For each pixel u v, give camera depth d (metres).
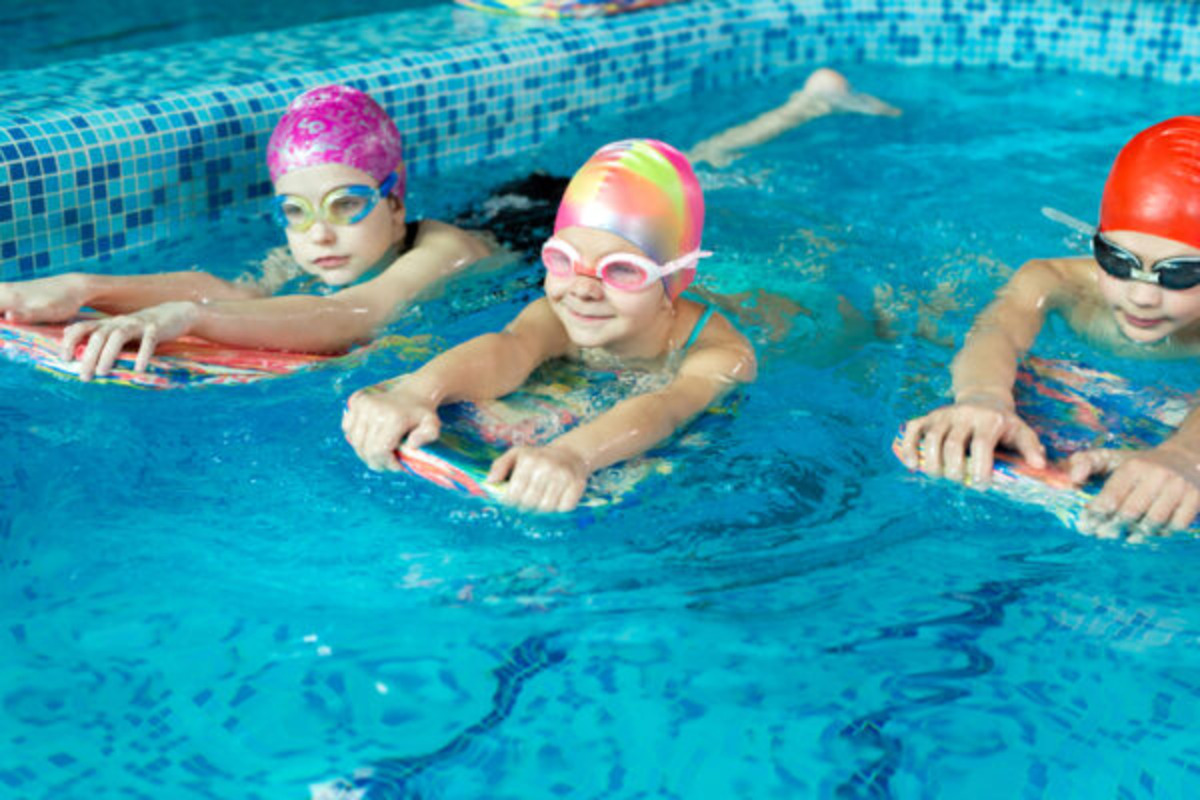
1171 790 1.89
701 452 2.72
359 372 3.04
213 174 4.06
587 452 2.58
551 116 5.06
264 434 2.75
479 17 5.39
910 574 2.37
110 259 3.81
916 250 3.84
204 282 3.38
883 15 6.13
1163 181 2.77
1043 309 3.22
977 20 6.11
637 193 2.81
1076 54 6.05
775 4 5.92
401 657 2.12
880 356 3.18
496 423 2.75
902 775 1.90
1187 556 2.44
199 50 4.70
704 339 3.08
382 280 3.38
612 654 2.14
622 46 5.26
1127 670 2.14
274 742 1.94
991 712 2.04
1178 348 3.11
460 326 3.28
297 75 4.36
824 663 2.13
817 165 4.61
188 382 2.95
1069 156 4.77
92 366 2.93
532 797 1.85
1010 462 2.65
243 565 2.34
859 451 2.76
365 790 1.85
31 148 3.64
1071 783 1.90
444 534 2.43
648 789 1.87
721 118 5.28
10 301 3.08
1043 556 2.43
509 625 2.20
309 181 3.36
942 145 4.87
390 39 4.95
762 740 1.96
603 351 3.04
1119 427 2.80
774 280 3.59
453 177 4.60
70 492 2.54
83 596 2.25
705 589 2.31
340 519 2.47
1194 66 5.82
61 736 1.94
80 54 4.60
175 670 2.08
